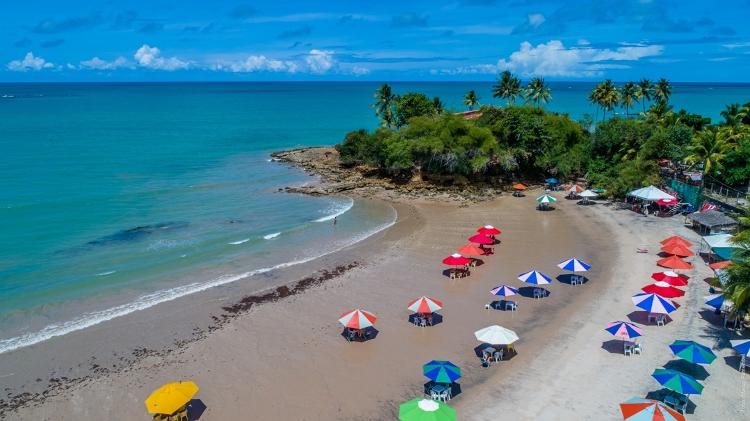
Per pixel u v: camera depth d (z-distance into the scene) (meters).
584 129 78.56
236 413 22.66
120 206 57.34
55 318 31.25
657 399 22.50
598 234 46.53
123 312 32.09
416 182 70.88
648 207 53.53
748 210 29.86
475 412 22.25
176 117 178.00
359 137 85.62
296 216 54.62
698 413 21.55
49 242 44.69
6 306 32.66
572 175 72.06
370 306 32.84
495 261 40.50
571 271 36.72
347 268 39.50
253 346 28.20
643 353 26.22
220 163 87.62
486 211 56.03
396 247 44.19
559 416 21.77
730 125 66.38
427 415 19.50
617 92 97.81
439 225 50.69
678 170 60.38
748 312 26.39
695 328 28.53
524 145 70.81
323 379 25.03
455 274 37.72
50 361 26.77
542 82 102.94
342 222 52.38
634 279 35.78
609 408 22.12
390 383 24.59
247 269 39.34
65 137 115.31
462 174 69.44
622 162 64.06
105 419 22.53
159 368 26.19
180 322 30.94
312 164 86.88
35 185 66.06
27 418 22.52
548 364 25.62
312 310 32.44
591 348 26.92
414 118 77.62
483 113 79.81
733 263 28.58
